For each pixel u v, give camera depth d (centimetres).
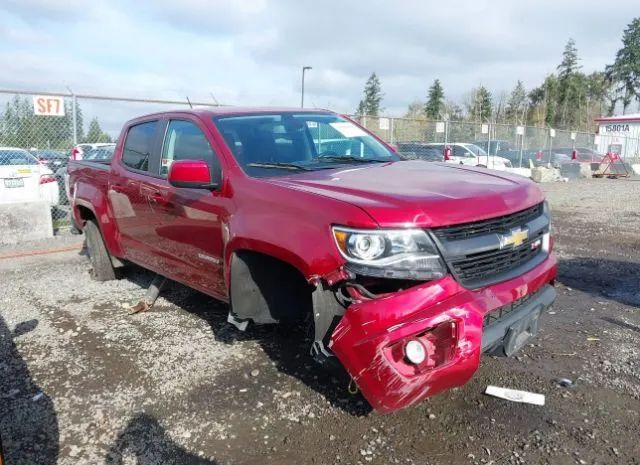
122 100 1129
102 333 485
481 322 287
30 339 477
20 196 1120
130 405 362
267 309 371
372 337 276
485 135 2211
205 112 456
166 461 303
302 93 2833
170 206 450
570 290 589
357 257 284
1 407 364
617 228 988
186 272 452
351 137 487
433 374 277
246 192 364
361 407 349
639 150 3684
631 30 8144
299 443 315
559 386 369
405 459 296
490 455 297
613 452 297
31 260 791
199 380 393
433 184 338
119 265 641
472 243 300
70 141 1111
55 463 303
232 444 316
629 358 412
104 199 578
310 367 406
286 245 316
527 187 365
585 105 8038
